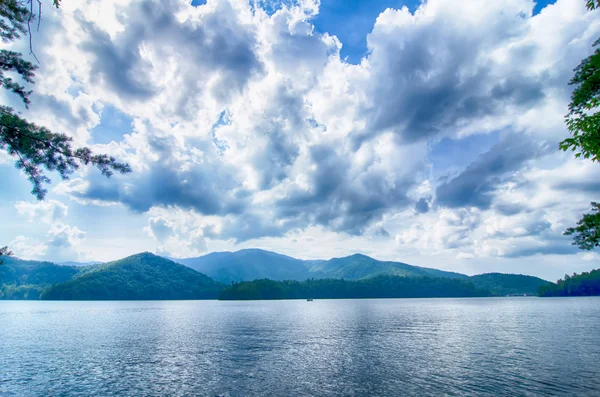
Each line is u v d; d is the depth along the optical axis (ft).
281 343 230.48
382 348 205.87
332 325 352.49
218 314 571.69
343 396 114.32
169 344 231.30
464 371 143.95
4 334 301.02
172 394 119.55
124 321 436.35
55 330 332.39
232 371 149.69
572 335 253.65
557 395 111.65
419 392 116.67
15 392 124.26
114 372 151.02
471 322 373.61
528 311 561.84
